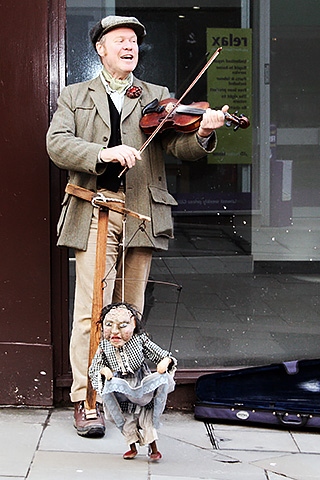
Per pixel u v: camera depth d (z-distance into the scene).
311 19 7.39
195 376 7.04
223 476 5.67
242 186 7.45
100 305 6.16
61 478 5.54
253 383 6.86
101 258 6.16
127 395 5.50
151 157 6.31
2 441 6.18
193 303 7.36
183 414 6.93
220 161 7.42
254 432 6.55
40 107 6.65
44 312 6.79
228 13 7.30
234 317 7.42
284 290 7.45
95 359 5.68
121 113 6.23
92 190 6.16
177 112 6.06
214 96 7.39
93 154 5.84
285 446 6.28
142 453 6.04
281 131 7.48
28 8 6.61
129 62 6.17
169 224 6.35
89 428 6.25
